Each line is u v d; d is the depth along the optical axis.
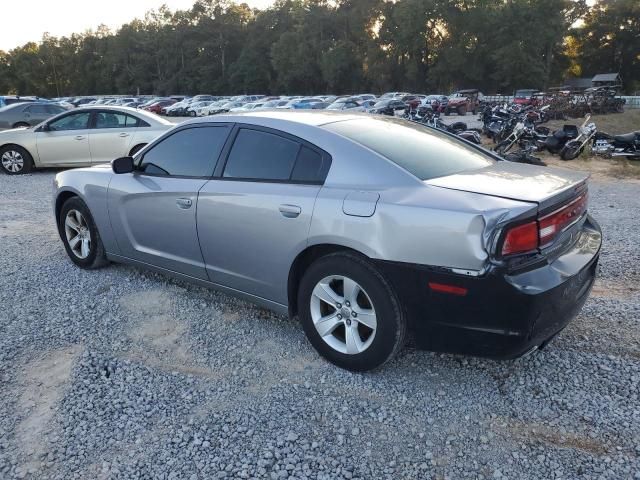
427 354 3.46
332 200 3.09
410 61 73.00
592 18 75.75
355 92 80.56
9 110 16.98
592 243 3.28
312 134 3.38
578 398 2.97
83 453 2.62
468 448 2.62
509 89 70.12
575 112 30.03
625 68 75.38
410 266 2.81
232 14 93.69
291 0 86.06
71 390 3.11
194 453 2.61
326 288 3.22
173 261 4.14
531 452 2.58
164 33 96.38
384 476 2.45
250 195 3.48
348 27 79.19
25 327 3.88
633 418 2.80
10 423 2.83
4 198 8.74
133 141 10.91
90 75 108.88
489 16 67.38
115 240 4.58
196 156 3.96
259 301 3.68
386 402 2.98
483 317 2.71
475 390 3.08
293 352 3.52
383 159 3.13
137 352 3.54
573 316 3.02
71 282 4.73
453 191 2.86
